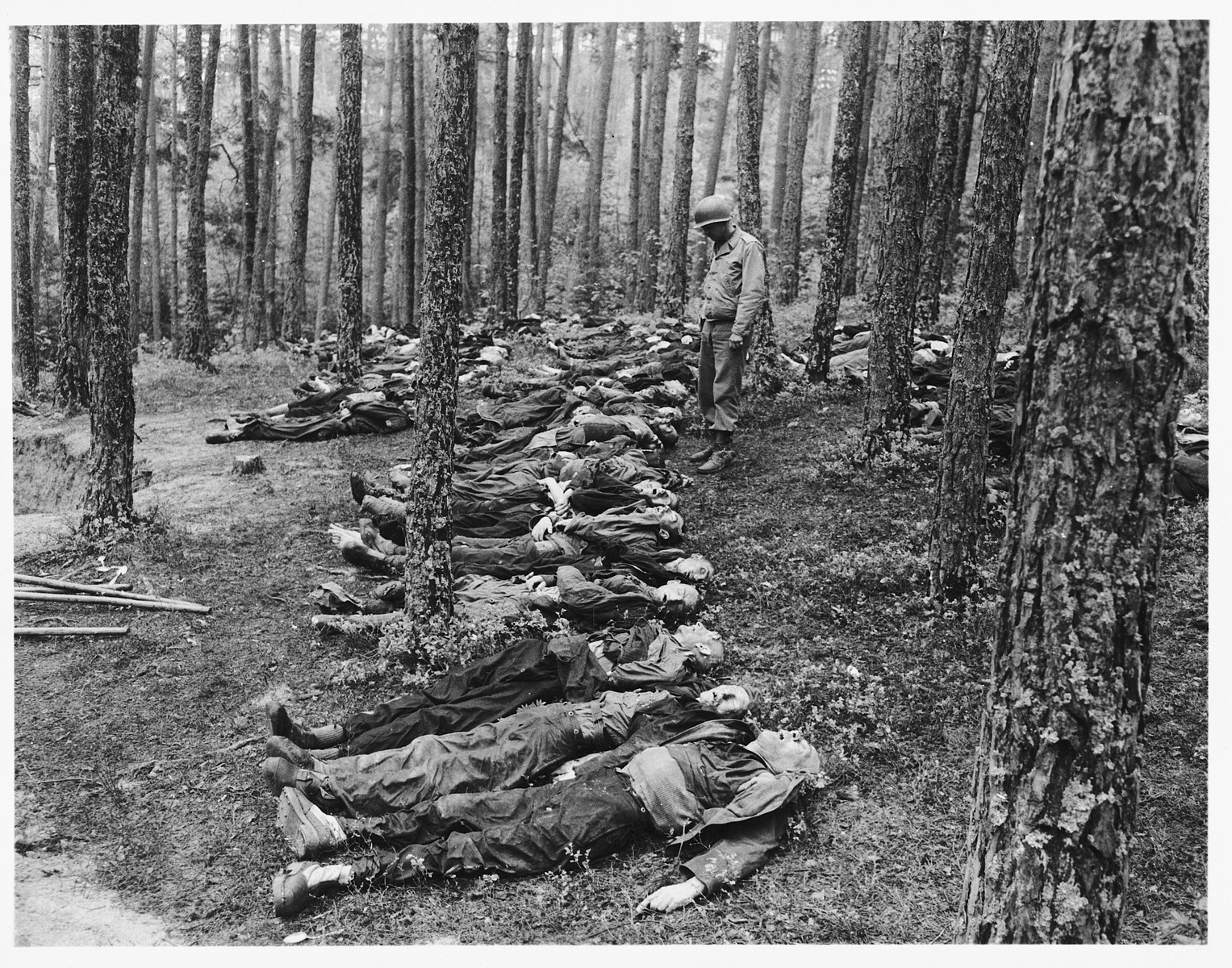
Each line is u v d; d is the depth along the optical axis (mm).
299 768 4496
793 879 4020
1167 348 2596
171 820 4496
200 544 7539
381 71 32562
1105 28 2555
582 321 16859
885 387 8094
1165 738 4770
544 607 6059
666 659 5375
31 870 4148
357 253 12344
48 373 17484
